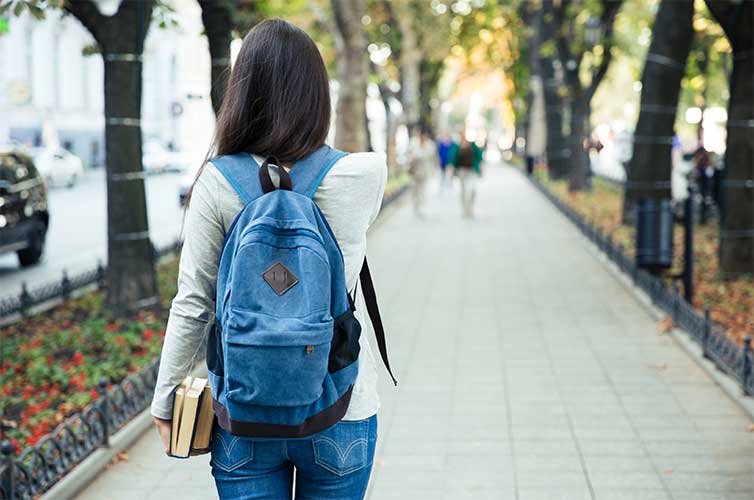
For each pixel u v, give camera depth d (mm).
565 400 6953
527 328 9609
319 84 2443
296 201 2277
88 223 23531
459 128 22969
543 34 32688
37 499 4906
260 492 2381
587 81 38375
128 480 5434
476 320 10070
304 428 2258
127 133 10086
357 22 19156
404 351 8672
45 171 34344
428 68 45188
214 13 11172
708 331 7902
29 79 44469
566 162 33406
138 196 10188
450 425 6395
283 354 2115
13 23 42719
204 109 52188
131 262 10148
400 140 50688
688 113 42750
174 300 2365
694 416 6496
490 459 5699
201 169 2393
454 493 5172
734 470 5438
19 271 15766
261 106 2391
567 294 11594
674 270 12719
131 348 8742
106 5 9977
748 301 10594
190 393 2385
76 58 48656
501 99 61625
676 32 15641
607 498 5059
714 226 18031
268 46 2416
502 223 20656
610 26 25703
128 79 10047
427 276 13234
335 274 2303
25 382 7941
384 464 5645
